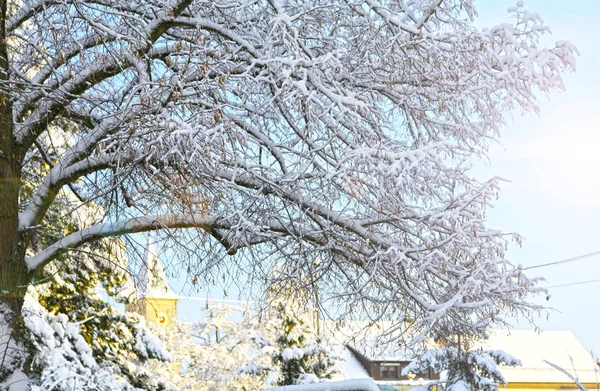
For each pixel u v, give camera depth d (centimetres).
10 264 1093
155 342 1944
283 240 1217
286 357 3097
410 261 1156
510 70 1160
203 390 3681
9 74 1051
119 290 1894
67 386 1305
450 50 1187
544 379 6116
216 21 1224
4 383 1045
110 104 1241
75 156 1132
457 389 2225
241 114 1245
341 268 1258
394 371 5278
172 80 1057
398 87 1286
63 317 1617
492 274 1168
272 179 1180
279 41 1101
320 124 1188
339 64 1087
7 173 1102
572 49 1124
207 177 1053
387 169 1081
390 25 1212
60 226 1341
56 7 1020
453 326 1291
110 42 1080
